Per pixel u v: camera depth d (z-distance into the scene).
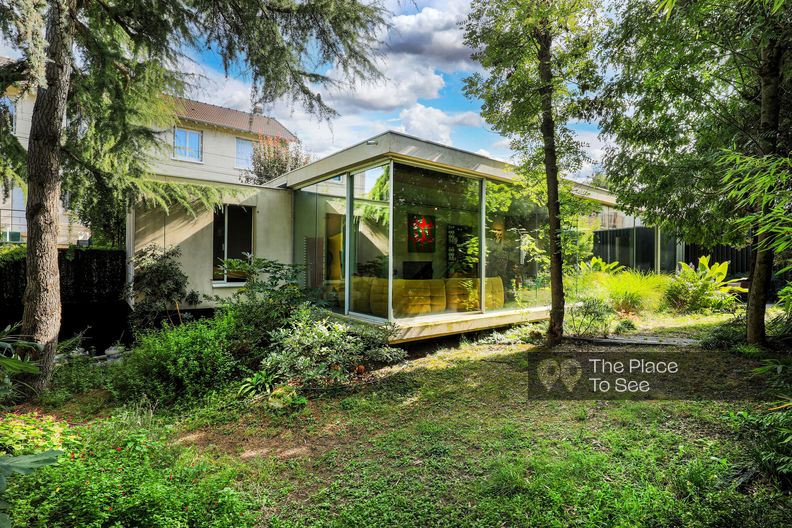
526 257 8.70
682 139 6.16
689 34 5.36
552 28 5.83
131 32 5.52
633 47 5.82
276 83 5.39
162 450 3.36
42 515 2.13
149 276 7.34
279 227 9.20
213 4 4.91
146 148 6.43
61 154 5.77
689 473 2.59
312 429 3.97
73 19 5.18
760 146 5.21
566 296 8.08
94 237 10.38
